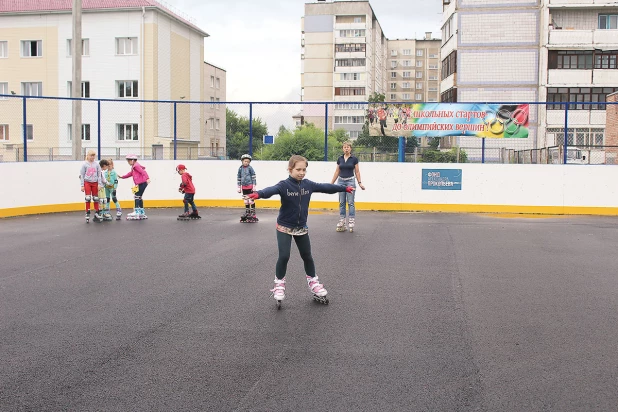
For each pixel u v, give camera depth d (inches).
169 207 708.7
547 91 1659.7
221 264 335.6
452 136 700.0
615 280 298.5
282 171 708.7
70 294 264.7
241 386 162.1
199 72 2059.5
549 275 310.5
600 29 1637.6
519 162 706.2
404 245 411.2
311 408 148.3
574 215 648.4
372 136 703.7
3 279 295.6
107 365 177.8
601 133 1545.3
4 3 1866.4
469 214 648.4
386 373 171.6
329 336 206.2
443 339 203.3
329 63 3324.3
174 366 177.0
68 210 656.4
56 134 1464.1
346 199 486.3
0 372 172.4
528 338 204.7
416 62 4379.9
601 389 160.9
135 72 1774.1
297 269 323.6
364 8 3270.2
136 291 270.7
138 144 1445.6
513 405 150.5
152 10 1756.9
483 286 284.4
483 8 1706.4
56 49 1818.4
